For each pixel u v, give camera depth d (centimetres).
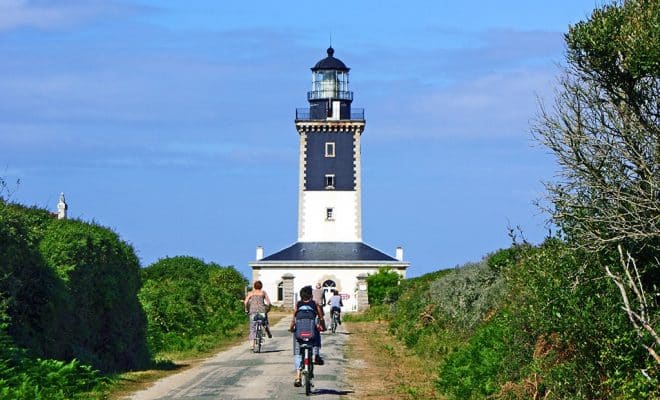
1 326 2638
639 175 2177
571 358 2377
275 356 4281
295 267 14000
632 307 2183
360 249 14300
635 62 2102
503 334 2942
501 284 3866
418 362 4081
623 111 2189
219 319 6419
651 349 2017
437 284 5284
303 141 14650
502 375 2697
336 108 14725
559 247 2397
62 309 3030
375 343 5384
